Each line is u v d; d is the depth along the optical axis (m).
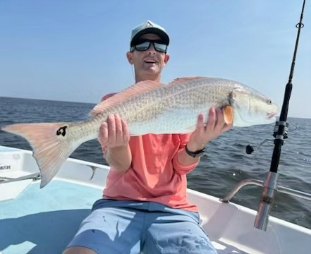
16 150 1.62
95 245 0.68
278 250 0.94
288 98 0.93
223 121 0.75
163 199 0.84
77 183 1.42
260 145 0.97
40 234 0.97
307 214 1.98
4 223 1.01
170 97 0.74
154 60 0.97
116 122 0.70
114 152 0.81
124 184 0.86
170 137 0.89
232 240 1.03
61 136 0.69
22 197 1.22
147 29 0.95
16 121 8.16
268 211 0.91
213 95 0.75
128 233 0.76
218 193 2.40
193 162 0.85
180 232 0.77
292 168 3.40
